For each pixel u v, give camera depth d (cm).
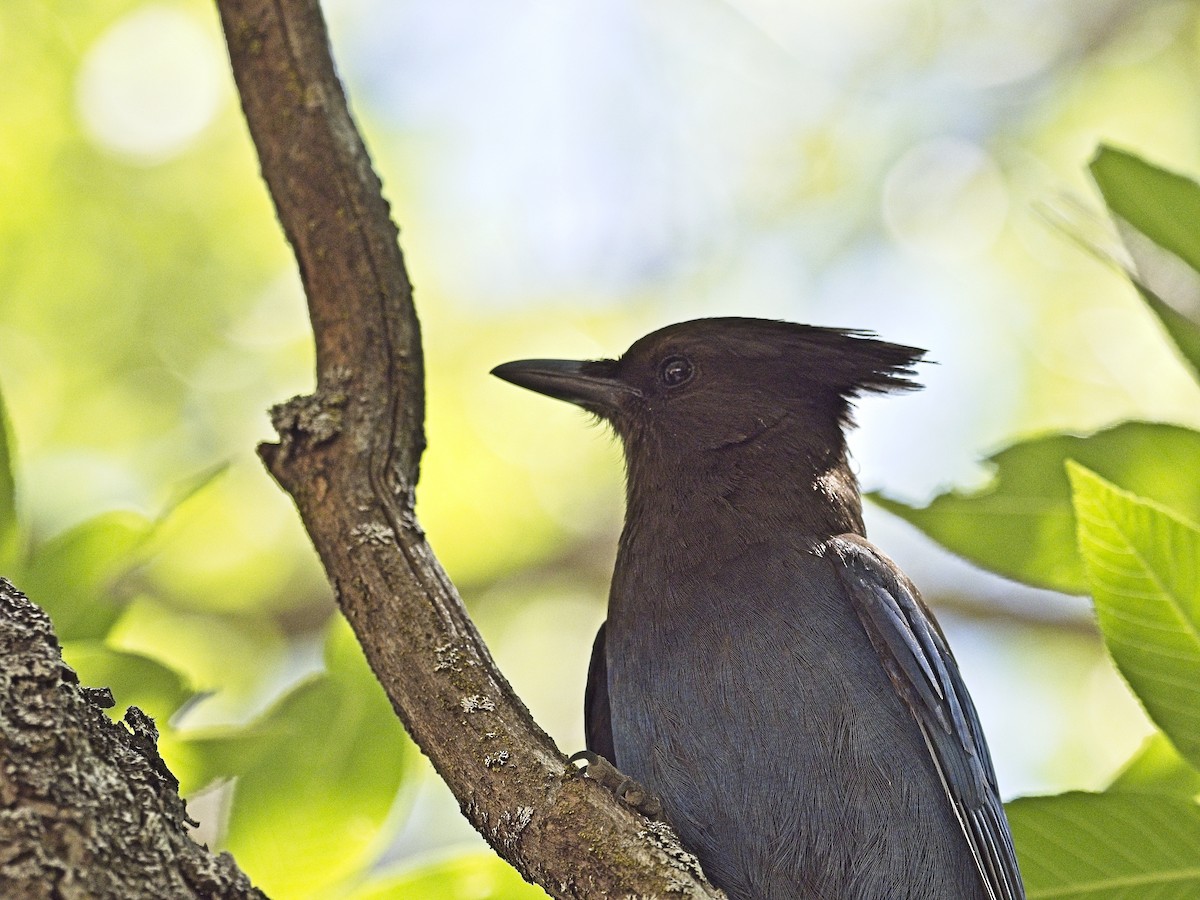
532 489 1769
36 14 1722
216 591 1692
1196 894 771
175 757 852
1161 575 750
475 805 707
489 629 1756
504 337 1794
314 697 873
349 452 788
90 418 1683
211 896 571
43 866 537
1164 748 862
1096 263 1823
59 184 1705
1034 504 864
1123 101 1898
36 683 570
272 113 889
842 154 1909
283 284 1753
